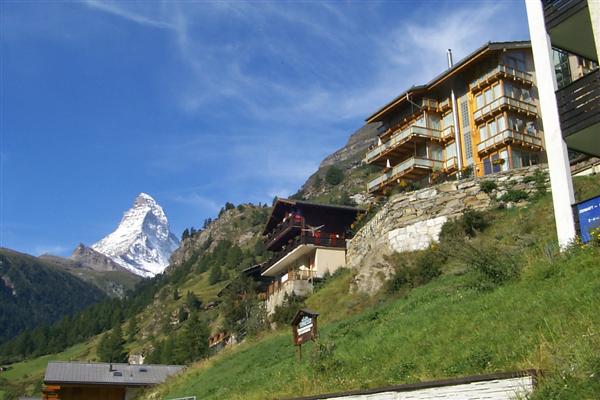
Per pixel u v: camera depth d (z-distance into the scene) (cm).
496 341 1284
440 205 3462
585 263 1545
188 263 14325
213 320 8262
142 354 8812
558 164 1886
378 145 5219
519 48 4397
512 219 3078
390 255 3522
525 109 4350
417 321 1798
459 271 2627
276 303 4678
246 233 14238
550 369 978
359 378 1566
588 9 1883
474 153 4466
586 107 1828
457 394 1026
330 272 4569
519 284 1667
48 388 4359
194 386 3042
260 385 2167
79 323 12912
